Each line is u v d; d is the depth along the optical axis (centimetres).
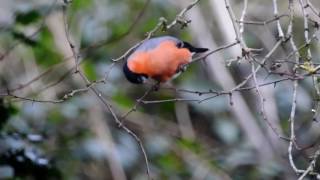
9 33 1008
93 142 1159
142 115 1270
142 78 817
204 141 1283
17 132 930
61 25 1172
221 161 1211
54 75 1182
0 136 912
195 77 1261
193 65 1254
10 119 972
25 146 930
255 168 1168
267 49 1195
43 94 1166
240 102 1214
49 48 1172
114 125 1234
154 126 1273
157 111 1304
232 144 1242
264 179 1142
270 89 1168
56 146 1137
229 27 1166
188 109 1294
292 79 652
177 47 822
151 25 1205
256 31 1215
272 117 1158
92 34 1162
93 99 1199
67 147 1146
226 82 1209
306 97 1183
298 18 1170
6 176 877
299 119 1177
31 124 1102
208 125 1295
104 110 1219
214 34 1255
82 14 1172
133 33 1207
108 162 1205
